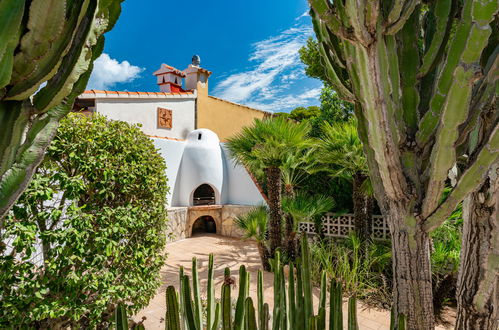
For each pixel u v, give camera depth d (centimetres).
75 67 97
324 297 149
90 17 100
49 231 278
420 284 147
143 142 403
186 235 945
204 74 1283
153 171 397
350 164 560
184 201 990
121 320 125
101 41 118
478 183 127
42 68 87
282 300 154
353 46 142
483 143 127
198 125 1232
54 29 84
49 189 279
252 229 615
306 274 148
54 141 300
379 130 139
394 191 149
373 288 491
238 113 1433
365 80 133
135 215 347
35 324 316
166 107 1116
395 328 154
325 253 575
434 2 161
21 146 95
